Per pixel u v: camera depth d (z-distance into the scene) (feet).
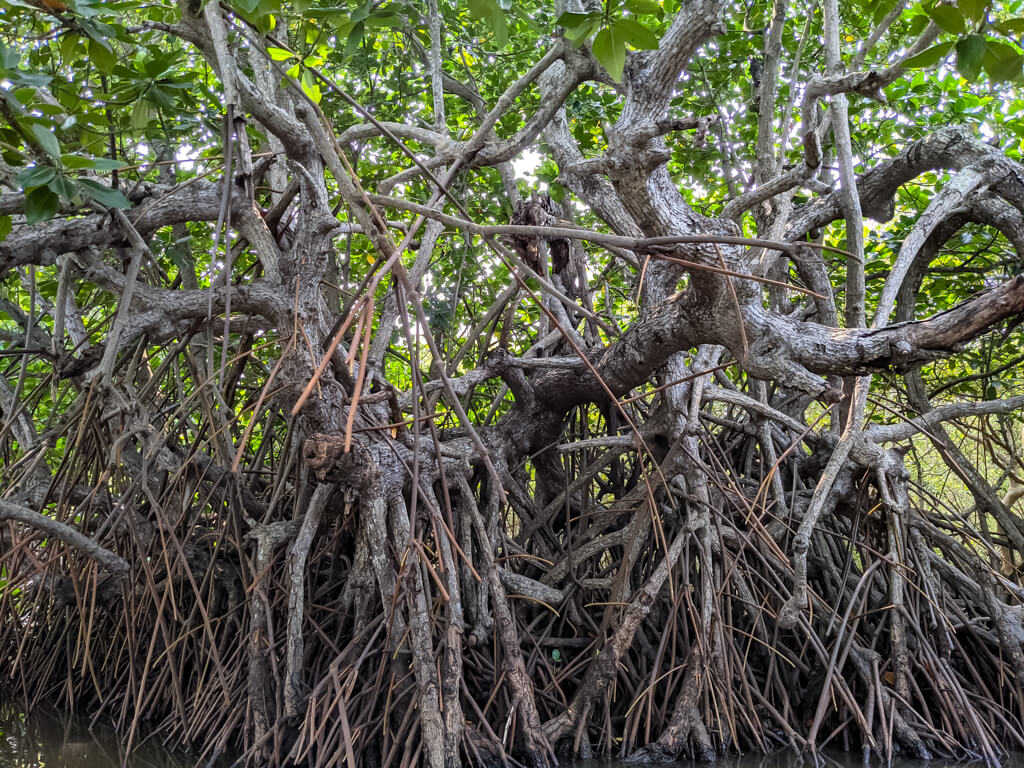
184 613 22.15
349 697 17.34
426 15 26.68
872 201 23.03
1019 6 22.15
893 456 21.62
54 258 17.20
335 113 27.84
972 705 19.60
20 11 13.09
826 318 22.91
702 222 15.55
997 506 24.43
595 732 18.93
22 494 22.17
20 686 25.88
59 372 20.70
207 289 17.80
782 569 21.11
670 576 19.92
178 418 21.27
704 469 20.66
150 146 25.31
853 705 18.70
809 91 14.99
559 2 18.48
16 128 12.35
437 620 18.16
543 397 22.13
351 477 17.01
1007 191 20.53
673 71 14.33
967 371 31.58
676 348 18.84
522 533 22.54
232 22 14.88
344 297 26.08
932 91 25.93
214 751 18.20
